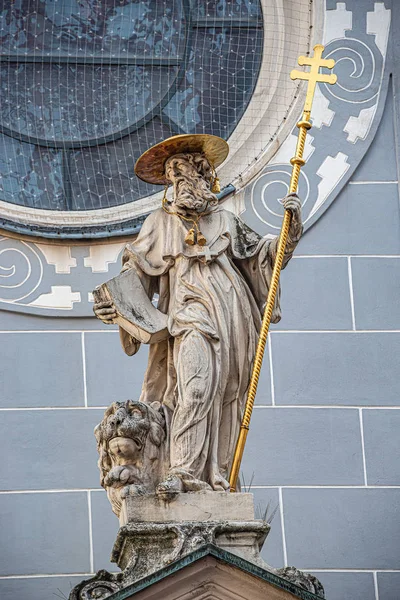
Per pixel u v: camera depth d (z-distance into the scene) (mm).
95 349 30922
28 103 33062
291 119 32594
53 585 29312
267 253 25906
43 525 29688
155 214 26062
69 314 31109
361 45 33062
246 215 31938
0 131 32781
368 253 31719
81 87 33219
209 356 24906
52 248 31656
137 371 30828
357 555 29625
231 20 33406
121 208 32375
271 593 23359
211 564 23188
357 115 32656
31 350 30844
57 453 30156
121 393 30641
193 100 33125
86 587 23266
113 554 24078
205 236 25719
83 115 33062
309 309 31266
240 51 33281
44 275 31453
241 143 32469
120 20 33562
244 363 25281
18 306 31094
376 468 30203
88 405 30516
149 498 23938
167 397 25312
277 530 29734
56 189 32531
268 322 25422
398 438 30422
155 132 33000
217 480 24375
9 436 30219
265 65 33062
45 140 32812
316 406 30578
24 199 32344
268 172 32250
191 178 25891
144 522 23750
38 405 30453
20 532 29594
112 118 33062
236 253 25812
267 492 29953
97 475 30047
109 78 33281
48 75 33250
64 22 33500
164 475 24688
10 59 33219
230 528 23625
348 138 32500
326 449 30297
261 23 33438
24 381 30594
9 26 33406
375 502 29984
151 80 33281
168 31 33531
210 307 25266
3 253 31547
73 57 33312
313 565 29531
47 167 32656
